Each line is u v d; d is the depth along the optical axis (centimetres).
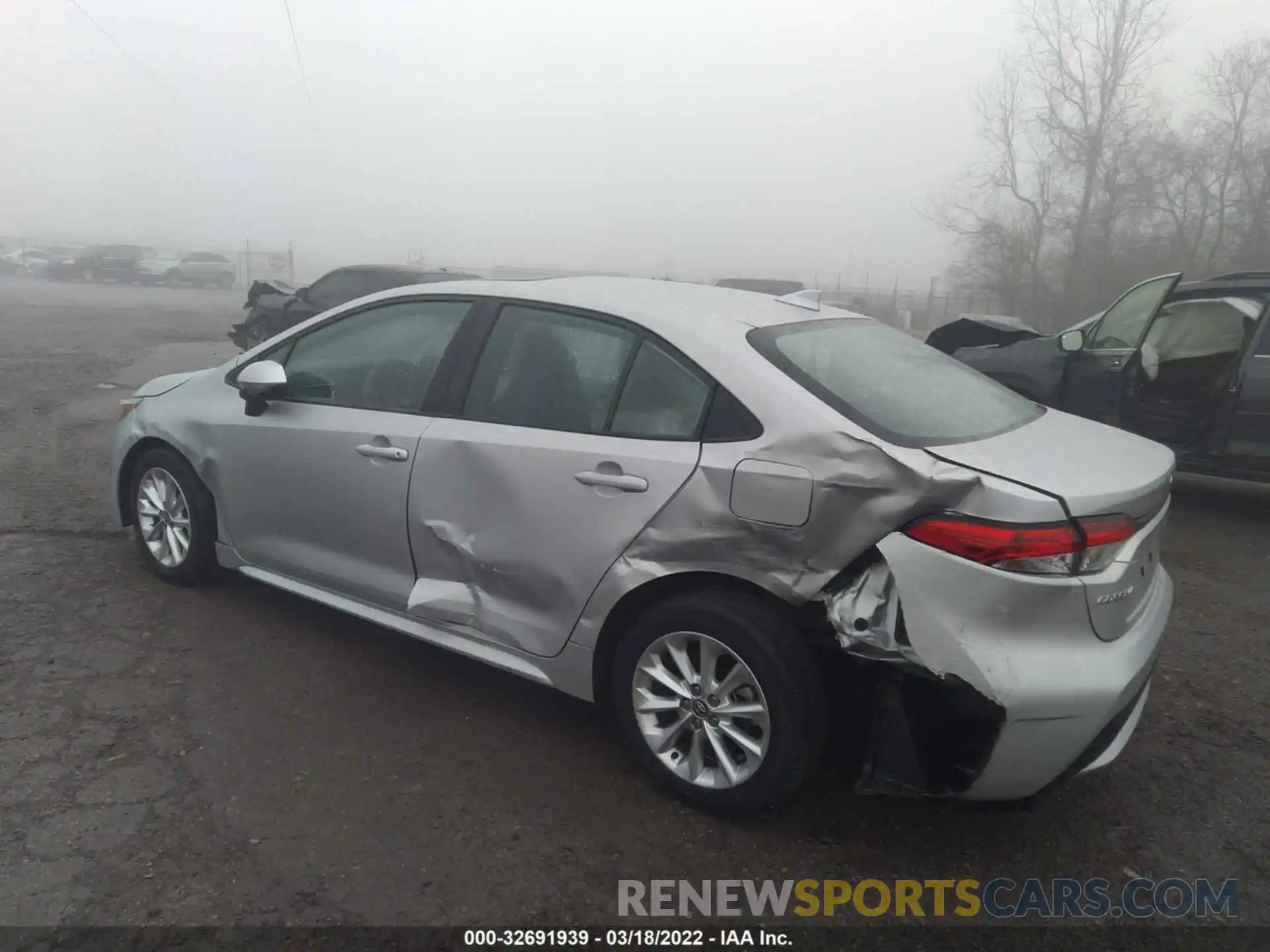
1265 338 653
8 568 484
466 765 331
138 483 475
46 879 263
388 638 429
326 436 389
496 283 376
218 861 275
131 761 321
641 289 369
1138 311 715
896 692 278
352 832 292
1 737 331
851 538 274
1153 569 308
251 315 1573
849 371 323
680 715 311
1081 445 316
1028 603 260
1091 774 338
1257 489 789
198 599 457
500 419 347
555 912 265
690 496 298
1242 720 387
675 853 291
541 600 334
